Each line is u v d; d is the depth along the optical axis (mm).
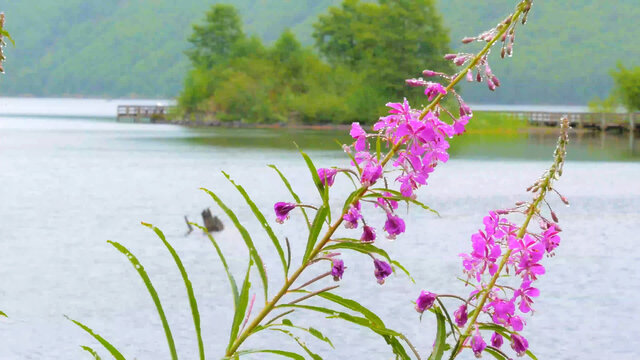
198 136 94938
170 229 28844
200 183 44750
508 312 2643
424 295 2645
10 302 18281
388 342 2555
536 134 110188
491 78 2367
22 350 14672
